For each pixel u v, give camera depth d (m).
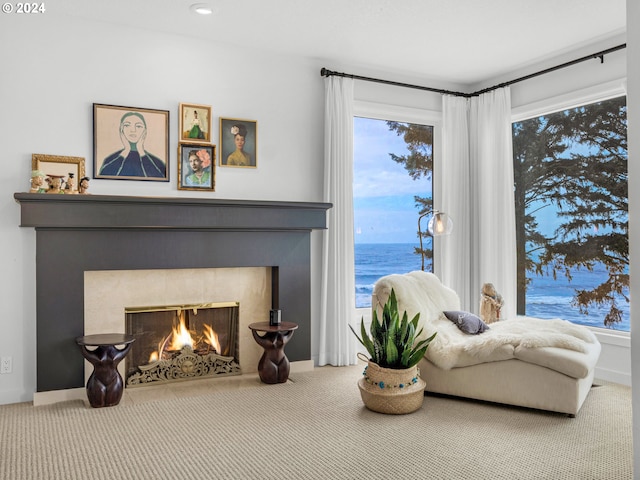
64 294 3.85
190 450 2.92
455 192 5.59
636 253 1.94
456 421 3.40
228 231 4.42
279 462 2.76
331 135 4.94
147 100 4.26
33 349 3.87
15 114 3.83
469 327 4.06
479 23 4.18
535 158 5.25
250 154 4.65
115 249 4.01
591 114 4.73
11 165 3.81
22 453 2.88
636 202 1.95
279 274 4.64
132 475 2.61
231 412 3.59
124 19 4.06
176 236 4.23
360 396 3.96
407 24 4.18
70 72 3.99
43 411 3.60
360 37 4.45
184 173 4.38
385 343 3.62
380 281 4.19
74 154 4.00
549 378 3.47
